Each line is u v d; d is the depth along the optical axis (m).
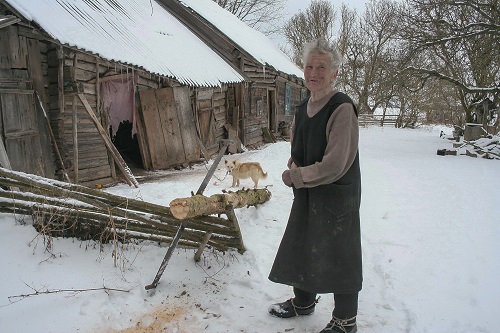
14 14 5.73
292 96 20.02
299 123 2.62
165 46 10.07
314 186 2.42
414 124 32.81
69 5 7.71
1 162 4.98
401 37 15.09
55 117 6.59
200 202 3.04
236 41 13.70
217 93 12.45
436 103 30.19
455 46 14.13
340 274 2.43
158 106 9.16
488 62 14.48
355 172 2.48
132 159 10.39
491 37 13.45
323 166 2.31
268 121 16.64
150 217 3.30
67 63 6.59
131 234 3.57
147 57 8.47
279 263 2.63
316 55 2.42
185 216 2.92
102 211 3.36
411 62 16.02
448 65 16.61
